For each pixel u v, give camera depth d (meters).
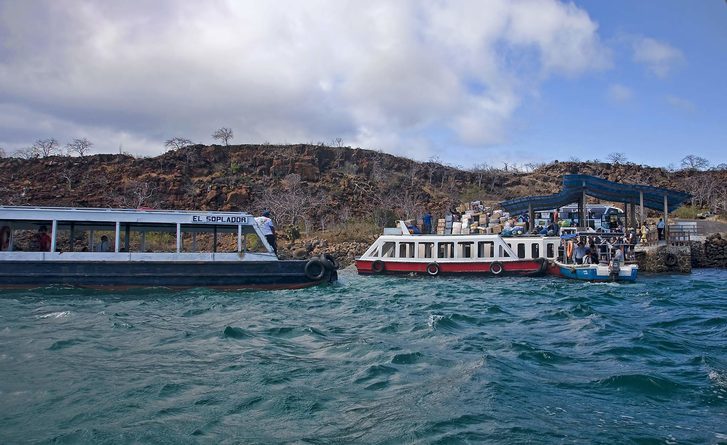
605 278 28.48
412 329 15.27
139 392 9.56
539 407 9.02
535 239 31.62
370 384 10.11
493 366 11.14
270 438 7.84
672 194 37.59
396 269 31.34
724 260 42.88
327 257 24.56
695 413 8.83
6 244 21.78
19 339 13.22
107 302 19.22
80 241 25.55
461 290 25.00
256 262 22.73
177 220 22.59
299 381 10.29
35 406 8.88
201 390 9.72
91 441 7.61
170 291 21.86
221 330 14.38
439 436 7.88
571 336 14.51
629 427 8.25
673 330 15.51
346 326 15.78
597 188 37.25
